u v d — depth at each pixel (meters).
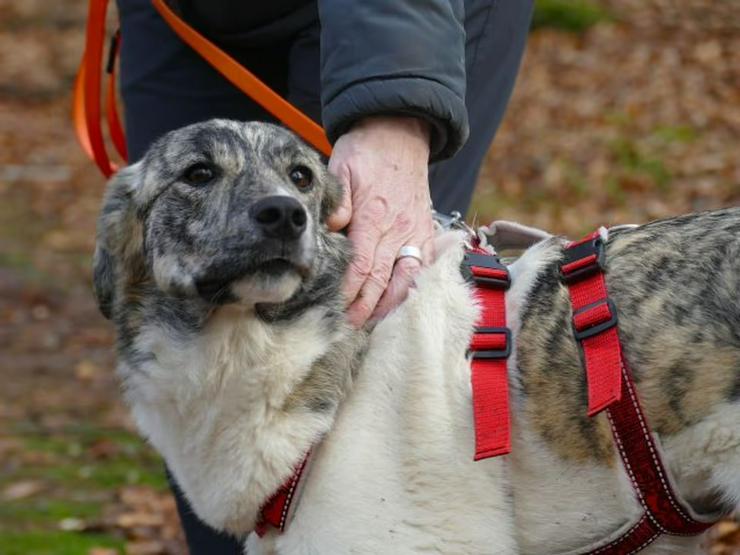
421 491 3.42
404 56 3.71
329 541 3.43
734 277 3.30
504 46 4.48
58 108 21.20
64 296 12.33
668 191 13.38
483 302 3.57
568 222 12.90
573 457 3.45
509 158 15.52
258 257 3.45
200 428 3.59
